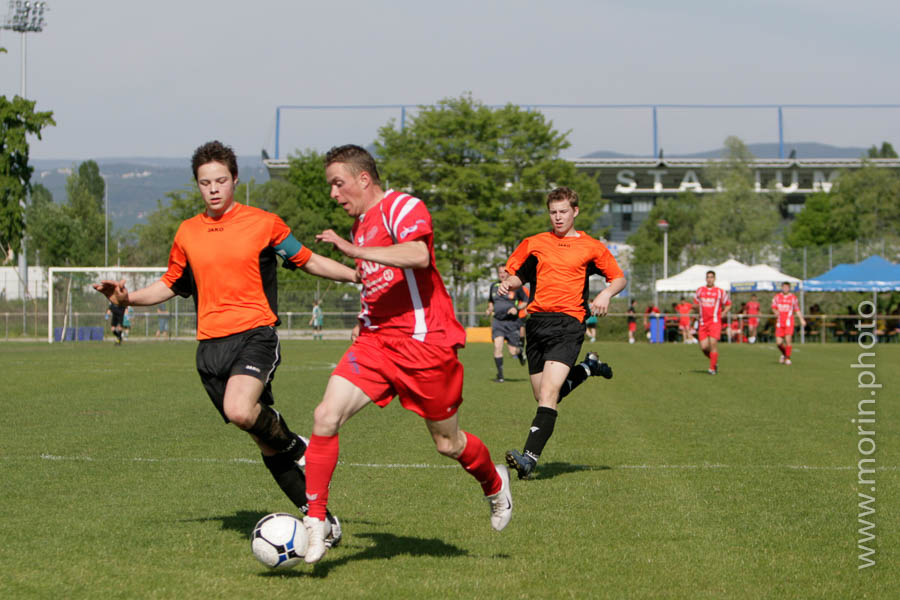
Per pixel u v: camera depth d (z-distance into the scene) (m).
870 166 159.00
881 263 94.31
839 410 34.19
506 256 127.44
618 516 16.45
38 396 37.81
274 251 14.57
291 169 171.38
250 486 18.86
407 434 27.16
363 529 15.45
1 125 119.00
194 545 14.13
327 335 114.88
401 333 12.95
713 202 147.38
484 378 50.31
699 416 32.25
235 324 14.22
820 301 111.50
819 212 189.75
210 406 34.03
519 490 18.86
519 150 124.12
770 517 16.36
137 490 18.38
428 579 12.49
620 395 40.28
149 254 170.25
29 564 12.91
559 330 21.34
